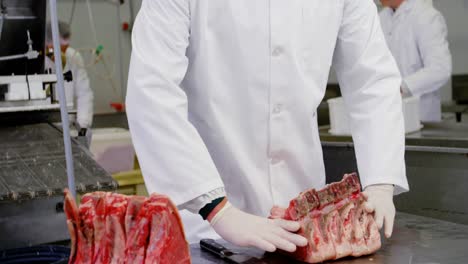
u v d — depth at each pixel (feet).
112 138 11.46
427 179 8.35
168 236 3.63
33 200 5.55
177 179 4.48
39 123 6.67
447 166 8.09
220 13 4.93
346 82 5.56
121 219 3.75
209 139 5.20
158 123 4.55
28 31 6.06
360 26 5.34
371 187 5.04
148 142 4.59
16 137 6.29
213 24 4.95
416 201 8.50
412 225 5.27
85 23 18.85
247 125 5.15
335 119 9.49
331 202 4.54
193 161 4.50
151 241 3.65
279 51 4.99
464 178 7.93
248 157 5.23
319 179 5.61
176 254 3.69
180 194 4.49
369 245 4.46
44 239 5.63
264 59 4.99
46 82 6.32
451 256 4.35
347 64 5.50
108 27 19.26
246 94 5.07
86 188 5.54
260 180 5.30
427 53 12.44
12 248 5.39
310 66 5.17
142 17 4.86
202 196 4.45
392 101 5.28
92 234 3.82
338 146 8.96
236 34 4.93
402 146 5.20
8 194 5.25
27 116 6.60
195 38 4.96
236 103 5.09
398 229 5.14
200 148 4.58
